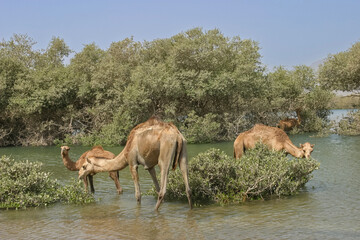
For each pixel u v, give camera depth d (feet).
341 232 21.45
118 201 31.27
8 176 32.99
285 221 23.91
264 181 30.68
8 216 27.32
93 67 96.94
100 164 31.94
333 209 26.50
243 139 38.65
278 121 103.60
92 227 24.06
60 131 96.12
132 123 86.74
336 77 95.81
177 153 27.91
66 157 34.71
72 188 31.76
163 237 21.63
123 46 101.19
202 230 22.62
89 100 97.50
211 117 84.53
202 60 88.07
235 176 31.65
